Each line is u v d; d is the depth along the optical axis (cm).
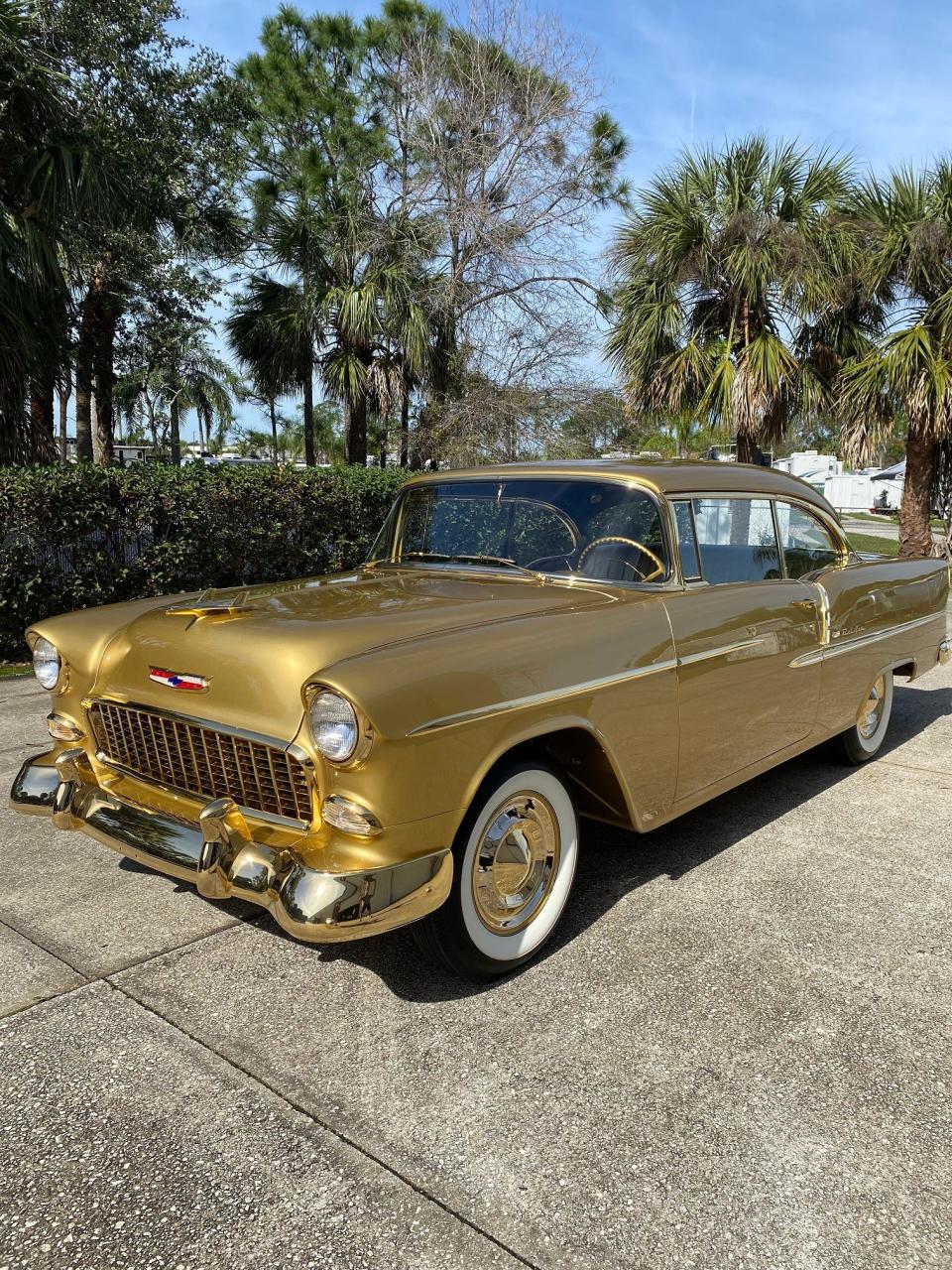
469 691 243
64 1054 237
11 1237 180
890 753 511
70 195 878
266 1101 219
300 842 237
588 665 278
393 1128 210
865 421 1203
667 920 311
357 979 274
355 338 1361
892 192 1170
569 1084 225
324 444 4272
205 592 340
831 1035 246
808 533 420
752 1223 183
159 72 1369
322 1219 184
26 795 296
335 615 273
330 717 223
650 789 309
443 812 238
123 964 281
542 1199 189
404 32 1609
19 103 869
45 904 321
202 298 1549
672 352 1252
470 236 1521
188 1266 174
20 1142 205
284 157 1647
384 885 227
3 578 680
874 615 447
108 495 715
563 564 331
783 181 1166
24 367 855
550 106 1534
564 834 291
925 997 264
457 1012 257
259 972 277
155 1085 225
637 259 1239
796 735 396
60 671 306
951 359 1159
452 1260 175
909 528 1293
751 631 349
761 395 1166
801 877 346
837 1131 209
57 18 1134
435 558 370
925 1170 197
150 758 281
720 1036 245
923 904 324
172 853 253
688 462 366
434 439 1488
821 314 1226
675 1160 200
